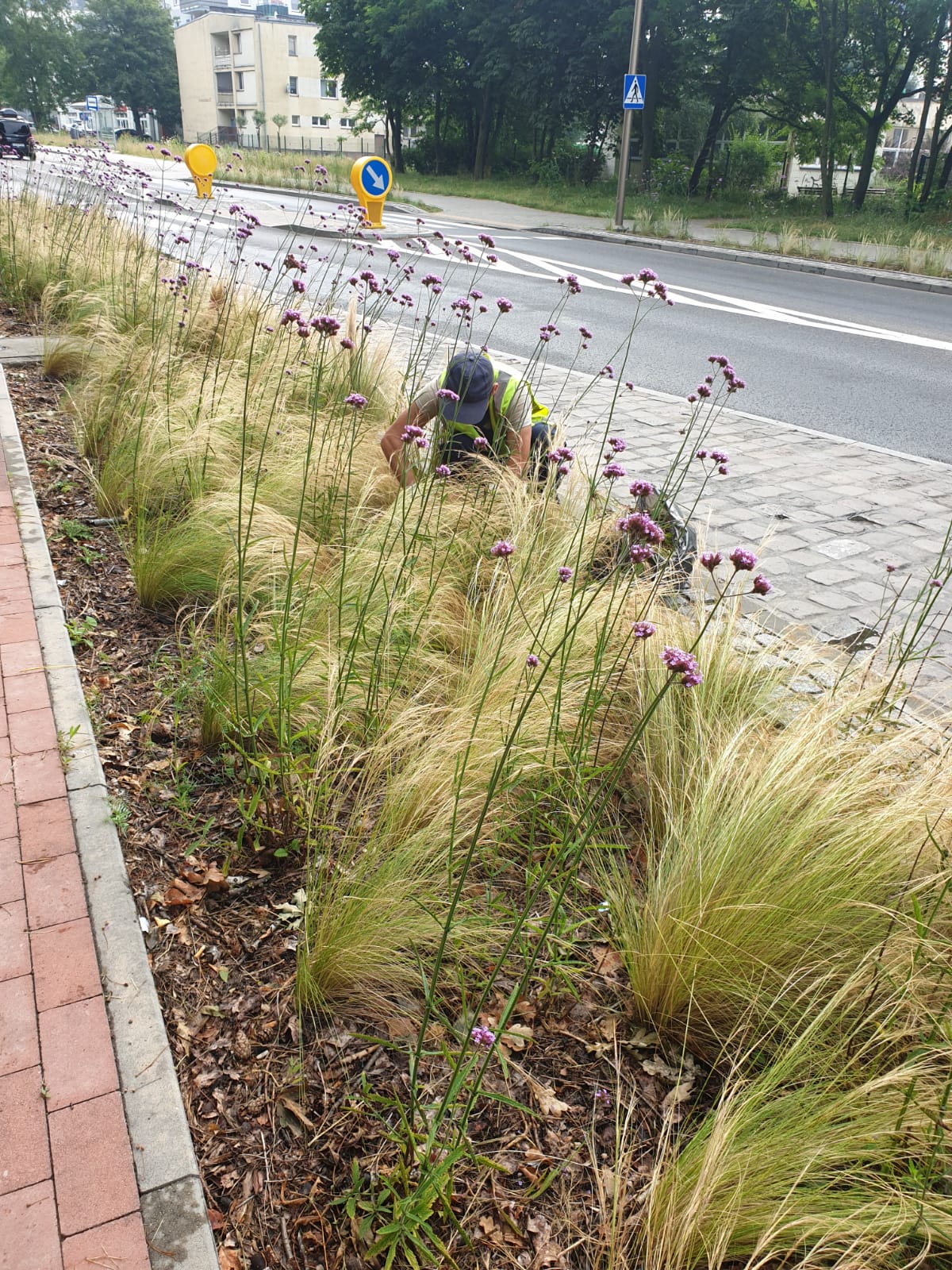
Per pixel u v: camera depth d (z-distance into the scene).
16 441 5.28
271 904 2.53
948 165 27.94
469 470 4.26
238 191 28.75
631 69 22.22
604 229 23.06
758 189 33.84
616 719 3.08
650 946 2.30
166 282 7.08
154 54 87.44
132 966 2.24
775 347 10.74
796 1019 2.15
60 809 2.71
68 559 4.19
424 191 33.84
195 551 3.85
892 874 2.34
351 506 4.38
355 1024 2.22
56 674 3.31
